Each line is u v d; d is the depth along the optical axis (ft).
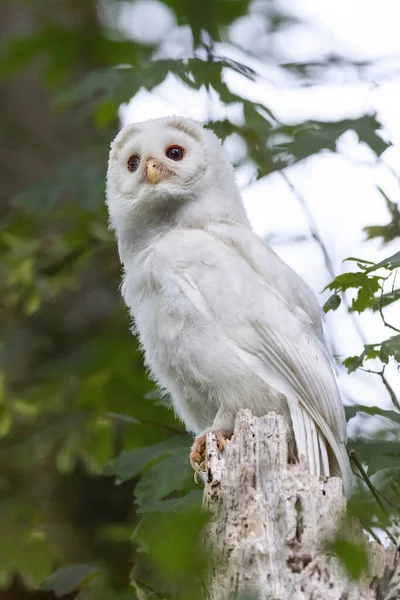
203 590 26.50
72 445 48.34
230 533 27.02
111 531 41.70
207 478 29.12
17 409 49.60
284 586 25.96
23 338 53.83
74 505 51.39
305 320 34.94
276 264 35.55
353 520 26.96
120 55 49.06
